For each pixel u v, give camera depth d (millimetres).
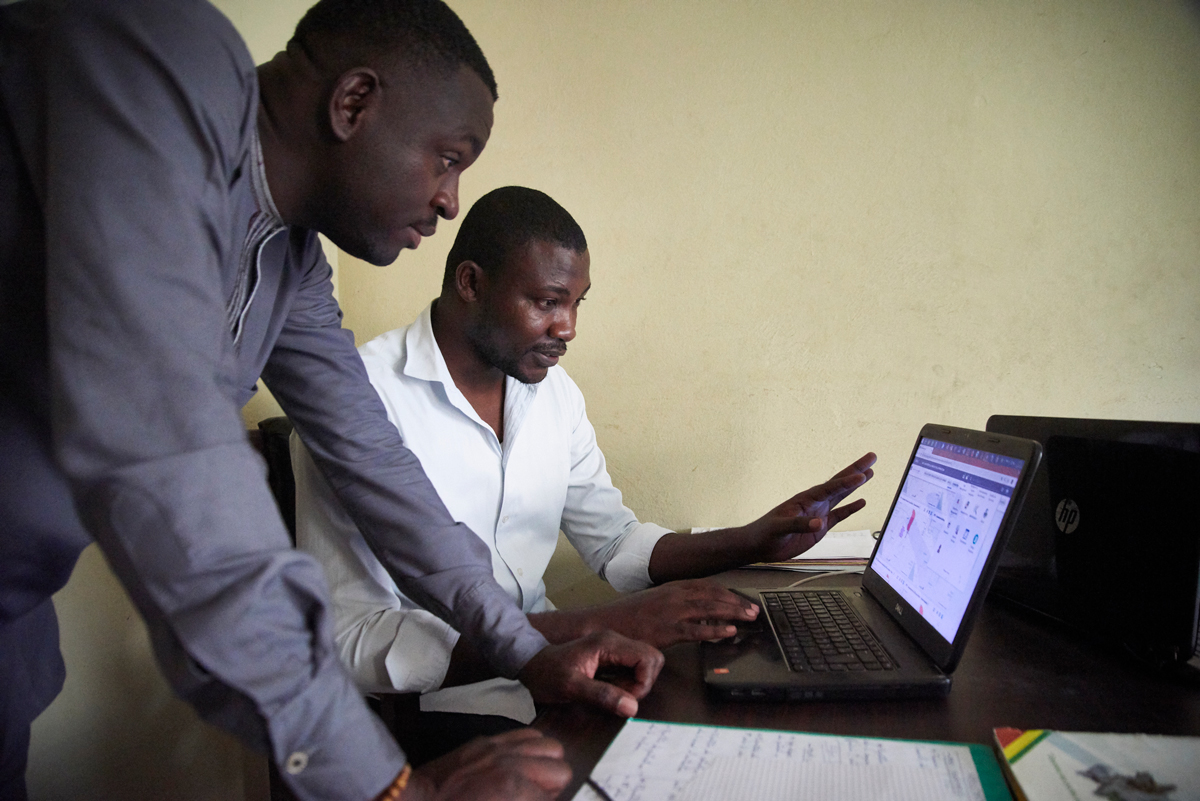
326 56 600
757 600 981
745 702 691
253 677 415
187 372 433
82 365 415
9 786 694
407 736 928
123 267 421
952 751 570
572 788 539
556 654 722
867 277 1548
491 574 828
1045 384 1533
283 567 433
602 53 1590
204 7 489
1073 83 1495
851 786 523
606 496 1329
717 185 1573
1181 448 729
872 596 965
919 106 1522
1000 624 920
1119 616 798
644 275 1604
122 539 411
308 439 852
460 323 1133
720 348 1590
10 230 493
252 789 1450
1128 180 1500
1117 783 500
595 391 1634
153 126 438
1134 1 1473
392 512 828
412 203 645
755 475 1600
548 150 1618
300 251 771
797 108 1547
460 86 619
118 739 1121
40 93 456
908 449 1554
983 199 1521
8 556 582
